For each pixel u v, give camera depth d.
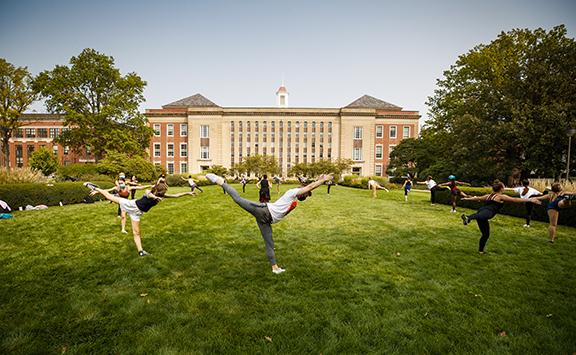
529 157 19.00
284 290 3.88
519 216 10.27
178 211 10.89
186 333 2.88
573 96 17.59
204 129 48.59
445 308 3.42
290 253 5.61
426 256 5.46
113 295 3.71
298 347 2.68
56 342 2.73
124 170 24.02
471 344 2.75
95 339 2.79
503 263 5.07
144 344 2.69
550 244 6.44
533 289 4.00
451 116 25.75
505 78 21.47
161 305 3.45
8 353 2.55
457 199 12.97
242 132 49.50
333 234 7.27
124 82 30.38
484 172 21.89
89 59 29.27
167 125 49.19
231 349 2.63
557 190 6.69
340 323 3.08
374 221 9.08
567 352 2.64
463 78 24.98
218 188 26.88
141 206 5.37
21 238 6.61
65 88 28.48
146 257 5.27
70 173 22.38
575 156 17.92
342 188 27.73
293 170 40.66
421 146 35.25
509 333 2.93
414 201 15.30
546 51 19.22
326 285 4.05
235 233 7.30
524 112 18.05
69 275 4.39
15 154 48.69
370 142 48.59
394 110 51.22
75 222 8.43
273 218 4.37
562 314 3.31
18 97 28.66
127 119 31.27
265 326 3.01
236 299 3.61
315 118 49.84
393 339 2.82
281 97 55.75
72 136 29.19
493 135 19.19
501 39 22.52
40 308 3.37
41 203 12.08
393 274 4.50
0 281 4.14
